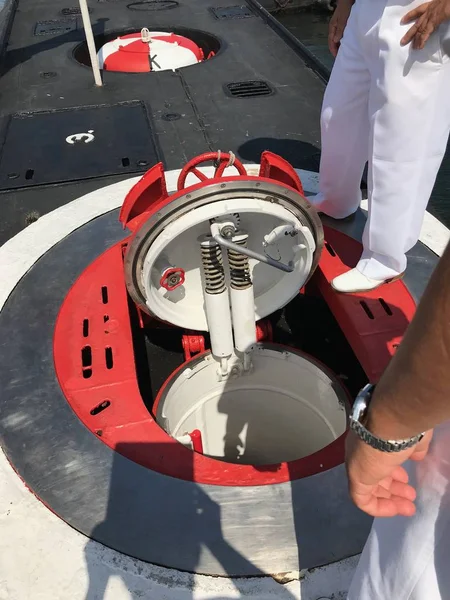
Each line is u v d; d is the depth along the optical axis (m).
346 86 2.02
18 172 3.00
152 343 2.39
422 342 0.62
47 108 3.73
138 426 1.67
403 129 1.76
